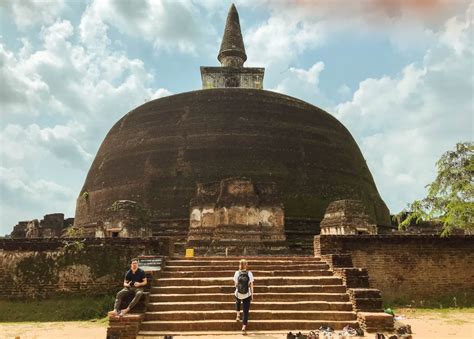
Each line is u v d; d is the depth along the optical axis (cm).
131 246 1736
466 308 1669
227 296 1277
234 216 2233
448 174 1975
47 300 1659
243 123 3000
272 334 1102
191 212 2347
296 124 3125
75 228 3130
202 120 3025
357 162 3375
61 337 1170
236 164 2820
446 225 1888
